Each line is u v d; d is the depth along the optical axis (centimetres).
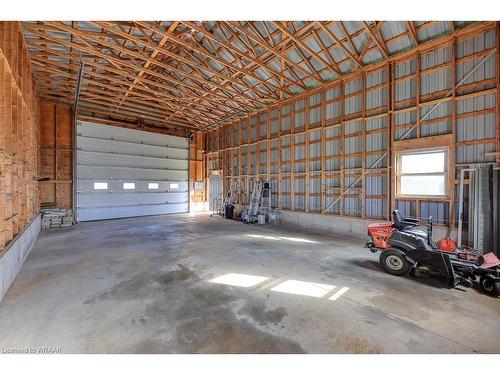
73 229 772
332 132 736
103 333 223
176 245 556
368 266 407
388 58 590
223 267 403
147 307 271
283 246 545
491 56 457
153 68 802
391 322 240
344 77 688
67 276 365
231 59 742
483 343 208
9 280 329
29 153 554
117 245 558
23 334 221
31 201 582
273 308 268
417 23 522
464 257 351
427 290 312
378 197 632
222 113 1078
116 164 1033
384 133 619
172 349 202
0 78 332
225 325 235
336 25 588
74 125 907
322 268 398
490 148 457
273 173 938
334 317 249
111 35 601
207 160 1327
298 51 680
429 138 529
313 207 797
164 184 1193
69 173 923
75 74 707
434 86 529
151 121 1156
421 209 549
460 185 472
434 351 199
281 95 874
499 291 288
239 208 1076
